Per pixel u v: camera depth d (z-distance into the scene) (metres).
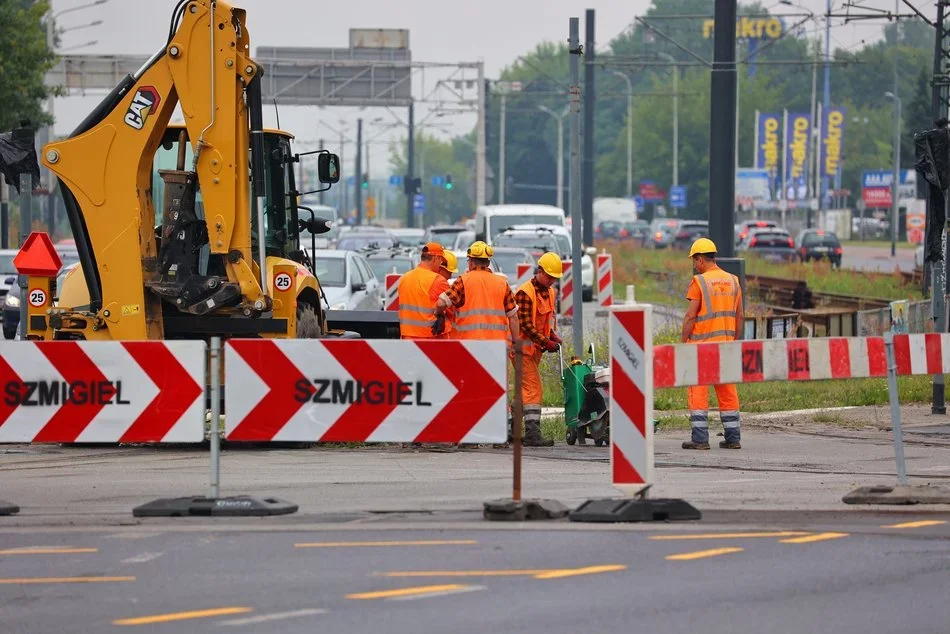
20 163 49.62
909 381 63.72
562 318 91.88
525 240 126.88
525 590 24.64
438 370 32.34
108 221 45.91
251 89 45.56
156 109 45.69
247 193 45.97
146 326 46.09
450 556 27.42
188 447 45.72
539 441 46.06
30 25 137.75
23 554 27.88
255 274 47.00
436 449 45.22
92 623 22.56
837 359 34.91
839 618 22.91
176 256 46.41
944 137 57.69
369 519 31.67
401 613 23.03
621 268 180.25
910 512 32.56
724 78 79.50
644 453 31.16
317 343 32.47
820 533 29.86
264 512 32.09
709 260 46.28
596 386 46.22
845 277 155.75
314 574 25.89
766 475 38.81
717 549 28.12
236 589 24.77
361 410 32.50
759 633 21.98
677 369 33.62
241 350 32.56
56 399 32.72
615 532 29.95
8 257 99.25
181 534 29.86
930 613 23.27
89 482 37.56
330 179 52.78
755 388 64.19
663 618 22.80
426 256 47.56
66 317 46.06
